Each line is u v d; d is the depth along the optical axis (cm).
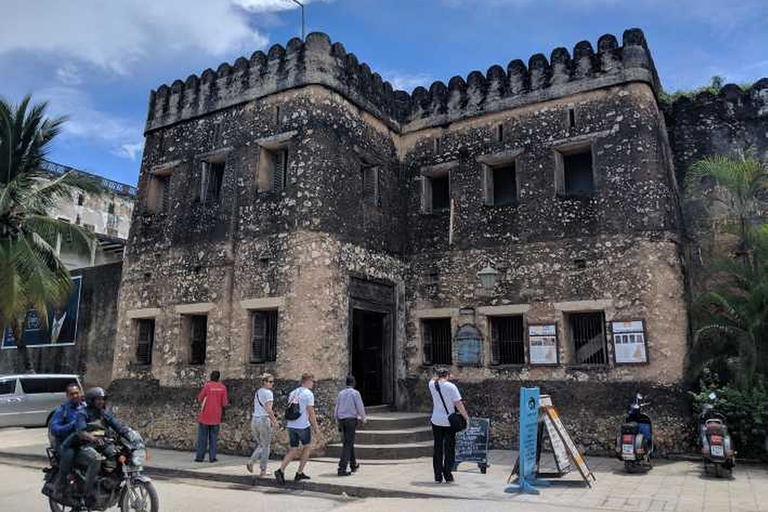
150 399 1395
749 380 1052
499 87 1455
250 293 1302
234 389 1264
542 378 1267
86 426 696
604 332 1237
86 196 3150
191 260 1417
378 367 1438
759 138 1339
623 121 1280
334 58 1379
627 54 1299
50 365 2006
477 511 726
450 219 1456
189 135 1520
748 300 1083
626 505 749
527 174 1371
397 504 785
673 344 1160
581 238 1279
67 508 776
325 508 771
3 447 1389
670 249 1206
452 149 1498
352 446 992
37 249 1767
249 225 1343
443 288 1438
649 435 1016
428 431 1220
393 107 1571
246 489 930
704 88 1451
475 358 1355
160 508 770
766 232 1117
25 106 1836
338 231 1309
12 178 1823
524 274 1332
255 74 1430
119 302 1534
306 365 1202
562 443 910
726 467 934
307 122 1314
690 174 1365
